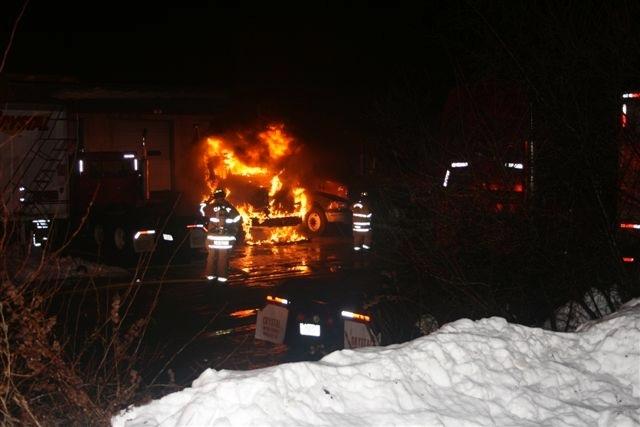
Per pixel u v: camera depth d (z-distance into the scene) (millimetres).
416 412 3471
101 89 19406
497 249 6832
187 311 11000
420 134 7703
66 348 8211
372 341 6879
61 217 17516
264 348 8742
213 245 12953
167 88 20953
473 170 7031
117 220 16484
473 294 7035
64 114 18531
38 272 5547
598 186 6582
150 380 7289
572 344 4469
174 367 7844
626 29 6586
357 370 3584
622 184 6609
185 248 16297
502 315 6859
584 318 6680
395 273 7406
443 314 7223
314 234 21047
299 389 3371
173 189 21391
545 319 6977
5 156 17266
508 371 4004
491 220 6852
